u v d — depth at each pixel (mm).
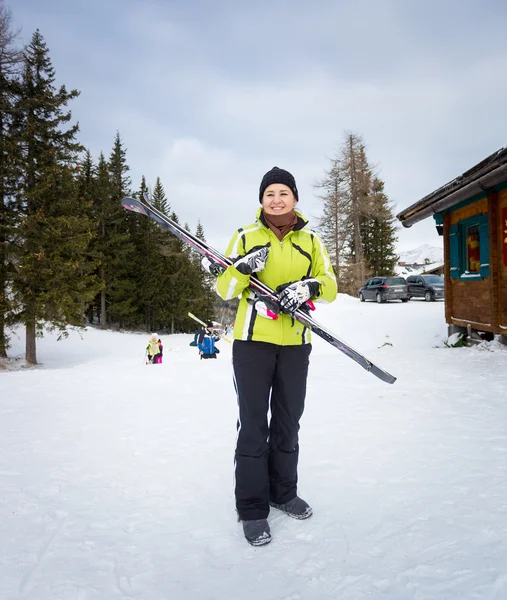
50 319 15758
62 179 16062
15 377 6438
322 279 2131
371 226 40031
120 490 2520
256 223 2234
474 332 8750
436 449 2938
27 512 2258
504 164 5828
